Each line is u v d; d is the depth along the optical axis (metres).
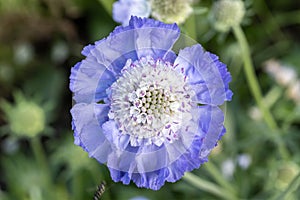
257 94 0.43
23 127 0.45
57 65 0.56
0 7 0.55
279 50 0.52
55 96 0.55
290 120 0.48
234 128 0.47
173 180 0.30
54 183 0.50
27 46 0.56
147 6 0.37
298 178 0.36
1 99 0.56
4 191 0.53
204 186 0.40
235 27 0.41
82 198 0.47
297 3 0.53
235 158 0.45
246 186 0.45
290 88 0.49
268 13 0.53
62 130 0.54
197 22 0.49
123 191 0.47
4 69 0.56
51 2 0.54
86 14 0.54
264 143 0.48
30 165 0.51
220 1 0.41
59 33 0.56
